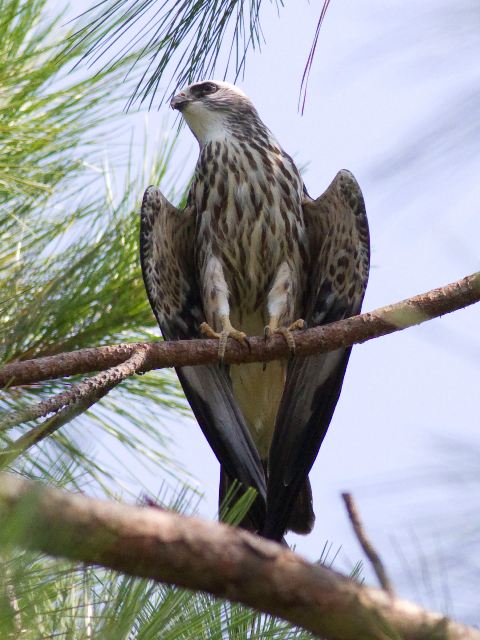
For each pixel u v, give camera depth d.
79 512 2.77
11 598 2.80
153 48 4.79
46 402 4.70
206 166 9.49
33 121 6.98
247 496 3.38
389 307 6.03
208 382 8.24
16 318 5.22
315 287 9.34
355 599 3.00
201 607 3.60
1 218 6.69
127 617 3.28
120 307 6.99
